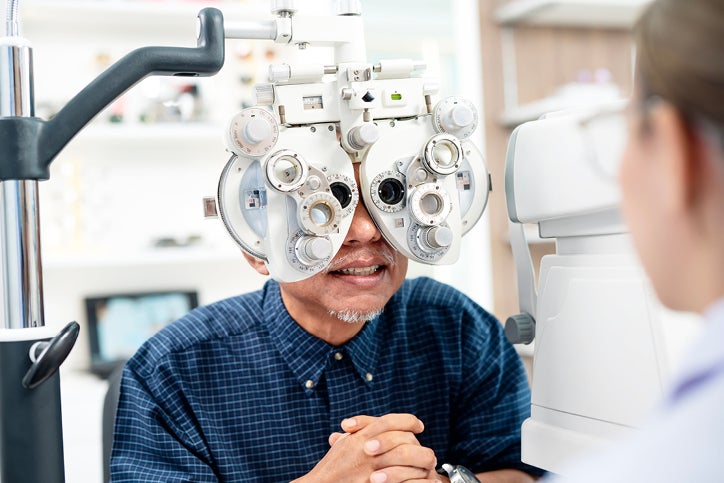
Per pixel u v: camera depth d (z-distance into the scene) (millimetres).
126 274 2756
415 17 3004
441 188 927
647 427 377
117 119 2588
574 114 839
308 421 1140
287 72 886
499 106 2875
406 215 933
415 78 945
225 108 2697
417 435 1198
